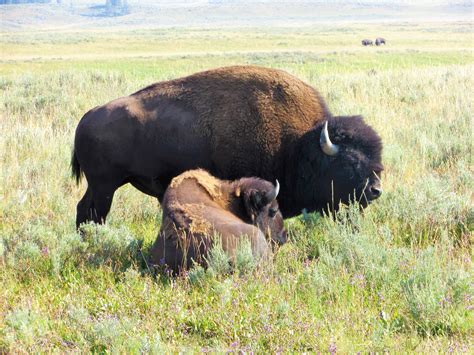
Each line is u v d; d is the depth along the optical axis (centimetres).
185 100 1898
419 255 1475
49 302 1345
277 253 1653
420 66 9675
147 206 2095
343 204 1867
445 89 4350
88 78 5509
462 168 2266
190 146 1884
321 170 1869
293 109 1920
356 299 1294
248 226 1505
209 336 1196
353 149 1855
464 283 1286
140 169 1919
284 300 1279
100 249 1611
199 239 1448
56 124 3569
